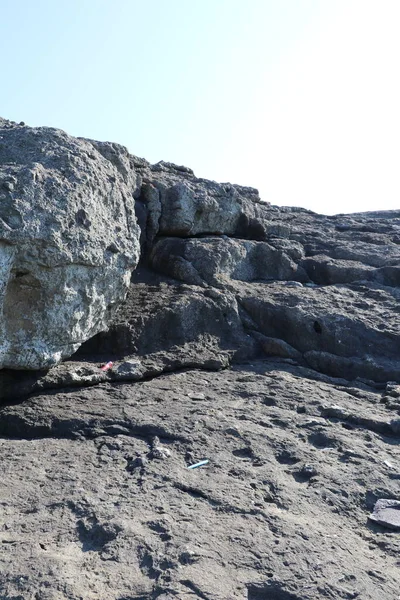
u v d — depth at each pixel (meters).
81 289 5.06
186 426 4.64
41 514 3.48
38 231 4.54
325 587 2.96
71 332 5.08
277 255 8.09
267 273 8.05
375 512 3.73
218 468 4.09
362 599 2.90
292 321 6.69
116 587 2.89
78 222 4.98
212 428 4.64
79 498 3.64
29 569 2.95
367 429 4.94
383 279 8.05
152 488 3.81
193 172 9.13
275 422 4.88
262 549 3.22
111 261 5.31
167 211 7.46
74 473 3.97
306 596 2.89
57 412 4.85
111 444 4.41
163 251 7.31
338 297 7.36
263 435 4.57
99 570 3.00
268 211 11.28
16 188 4.62
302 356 6.54
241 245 7.79
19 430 4.71
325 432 4.73
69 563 3.03
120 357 5.91
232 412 5.00
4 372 5.09
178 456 4.25
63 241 4.75
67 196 4.89
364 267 8.22
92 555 3.13
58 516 3.47
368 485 4.02
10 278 4.55
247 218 8.36
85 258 4.92
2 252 4.39
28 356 4.82
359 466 4.26
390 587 3.03
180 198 7.43
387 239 9.50
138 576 2.98
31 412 4.85
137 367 5.66
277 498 3.77
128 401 5.11
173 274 7.20
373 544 3.44
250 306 6.90
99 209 5.33
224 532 3.35
